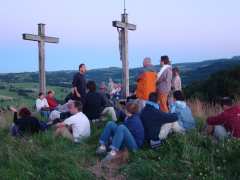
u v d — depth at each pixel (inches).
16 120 280.8
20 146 237.5
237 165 199.9
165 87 289.4
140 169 203.9
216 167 201.9
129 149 230.7
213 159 209.9
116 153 225.6
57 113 331.6
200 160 209.0
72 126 263.7
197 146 227.9
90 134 271.3
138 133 233.0
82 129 263.1
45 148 243.9
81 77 339.0
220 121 240.2
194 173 198.5
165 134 237.3
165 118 236.1
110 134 237.5
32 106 442.9
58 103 430.6
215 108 375.2
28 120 278.8
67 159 218.1
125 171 207.3
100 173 209.9
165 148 225.9
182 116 261.3
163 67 293.3
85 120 265.9
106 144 237.8
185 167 204.2
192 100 411.8
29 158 221.6
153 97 241.3
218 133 238.7
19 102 487.8
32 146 237.3
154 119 235.5
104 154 234.4
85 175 203.6
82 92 338.0
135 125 233.6
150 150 226.7
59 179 199.5
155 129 234.5
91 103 302.8
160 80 290.0
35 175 203.5
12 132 277.9
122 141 229.8
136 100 284.7
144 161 211.9
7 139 253.8
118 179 203.0
